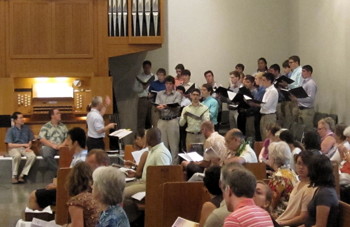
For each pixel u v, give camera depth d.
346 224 4.72
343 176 6.86
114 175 4.22
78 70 12.40
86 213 4.67
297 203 5.12
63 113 12.50
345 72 11.02
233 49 14.12
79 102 12.59
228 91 10.88
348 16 10.83
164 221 5.83
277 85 11.19
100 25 12.44
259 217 3.60
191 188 5.82
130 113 13.92
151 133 7.39
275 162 5.67
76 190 4.85
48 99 12.52
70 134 7.31
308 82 11.30
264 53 14.11
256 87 11.66
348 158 7.22
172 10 13.98
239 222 3.57
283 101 11.64
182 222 5.07
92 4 12.38
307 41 13.05
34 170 11.32
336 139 7.84
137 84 13.23
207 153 6.90
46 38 12.29
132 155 8.37
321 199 4.81
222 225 4.07
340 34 11.23
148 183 6.51
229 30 14.09
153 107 12.34
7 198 9.87
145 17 12.53
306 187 5.08
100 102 10.59
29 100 12.48
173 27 14.00
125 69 13.91
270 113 10.83
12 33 12.21
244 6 14.11
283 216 5.19
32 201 6.59
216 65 14.09
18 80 12.48
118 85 13.90
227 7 14.07
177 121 11.29
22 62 12.24
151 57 13.97
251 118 11.21
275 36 14.13
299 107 11.33
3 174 11.32
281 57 14.15
